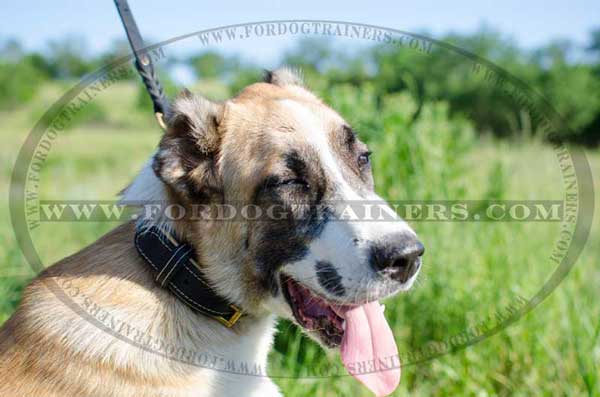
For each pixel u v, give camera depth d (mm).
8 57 19875
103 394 3264
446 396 4836
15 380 3324
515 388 4840
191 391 3416
